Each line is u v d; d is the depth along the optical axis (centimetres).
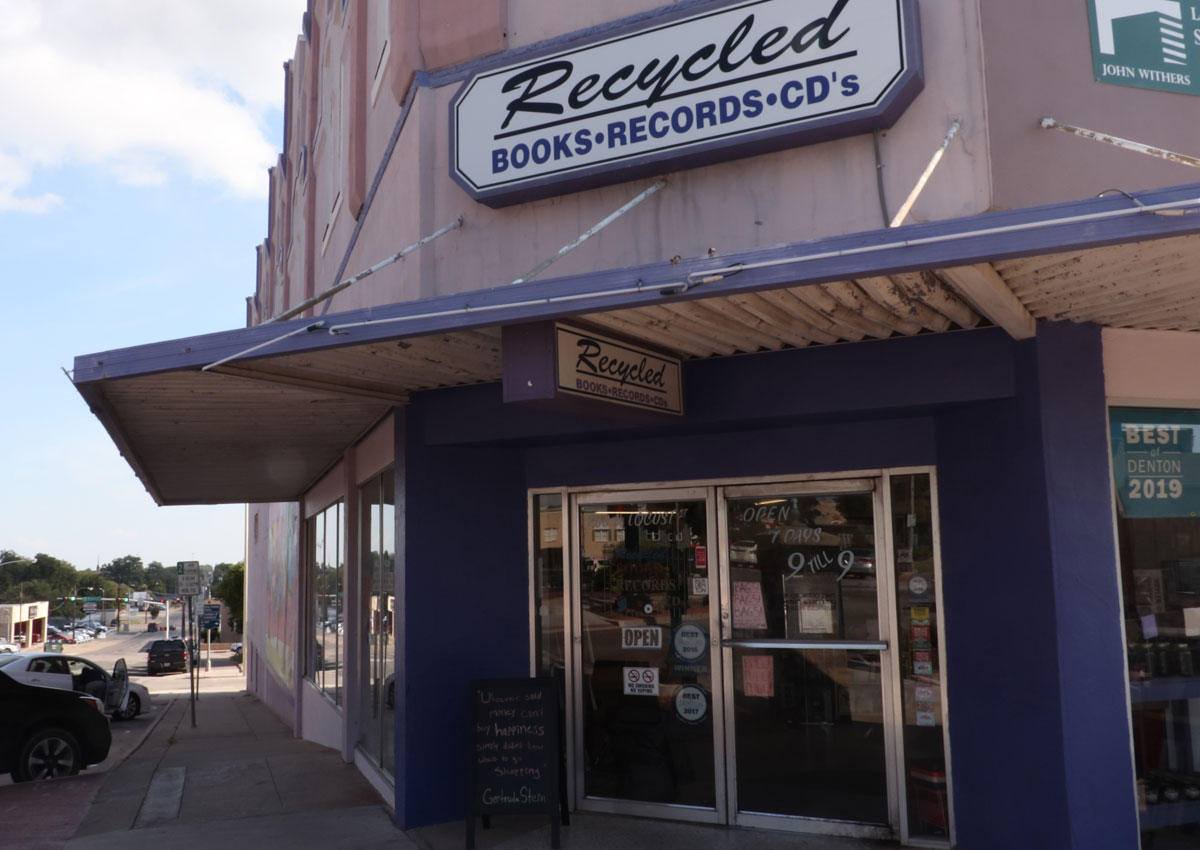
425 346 588
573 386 520
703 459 698
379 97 920
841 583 654
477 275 694
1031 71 537
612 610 726
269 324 548
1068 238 380
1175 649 570
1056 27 545
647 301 454
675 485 707
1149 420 584
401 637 732
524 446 750
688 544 705
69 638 10138
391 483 874
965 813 594
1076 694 531
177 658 4947
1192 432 590
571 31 678
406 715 719
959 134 532
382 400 736
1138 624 567
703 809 683
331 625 1303
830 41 562
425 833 698
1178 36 563
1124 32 554
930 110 544
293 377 659
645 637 714
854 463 650
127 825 809
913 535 636
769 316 529
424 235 716
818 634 658
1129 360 572
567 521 743
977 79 531
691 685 697
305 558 1664
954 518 610
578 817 710
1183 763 563
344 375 677
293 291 1809
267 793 920
